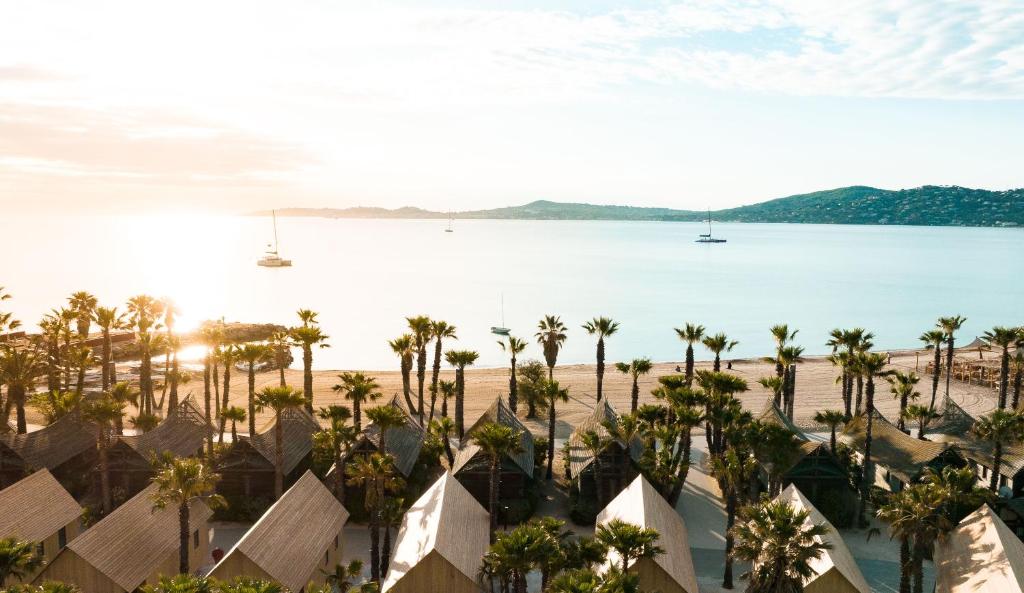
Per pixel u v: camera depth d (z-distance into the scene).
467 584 36.50
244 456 55.38
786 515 31.03
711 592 41.97
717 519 53.00
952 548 38.53
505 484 54.31
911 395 68.38
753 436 43.34
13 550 33.12
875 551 47.44
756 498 54.09
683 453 63.97
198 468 39.88
